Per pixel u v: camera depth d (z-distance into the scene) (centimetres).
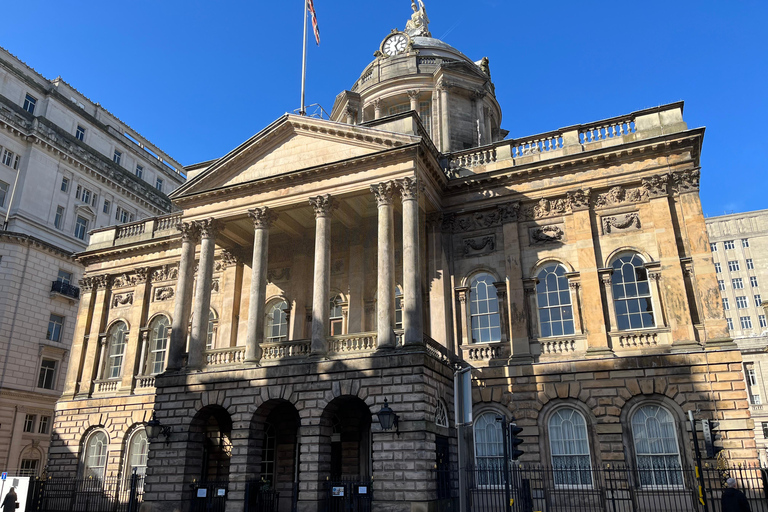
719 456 2517
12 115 5534
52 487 3653
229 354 3162
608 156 3109
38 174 5659
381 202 3002
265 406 2966
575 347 2962
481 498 2808
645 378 2761
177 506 2892
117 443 3806
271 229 3619
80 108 6594
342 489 2636
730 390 2614
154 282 4225
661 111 3142
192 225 3431
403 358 2673
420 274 2998
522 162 3353
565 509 2683
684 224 2933
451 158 3553
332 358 2827
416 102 4641
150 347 4059
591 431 2789
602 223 3106
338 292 3538
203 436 3097
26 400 5072
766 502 2377
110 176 6488
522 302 3100
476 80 4703
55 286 5450
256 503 2822
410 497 2461
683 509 2538
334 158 3212
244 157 3416
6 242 5144
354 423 3164
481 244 3303
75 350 4259
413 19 5550
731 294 10381
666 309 2853
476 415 3009
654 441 2695
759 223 10538
